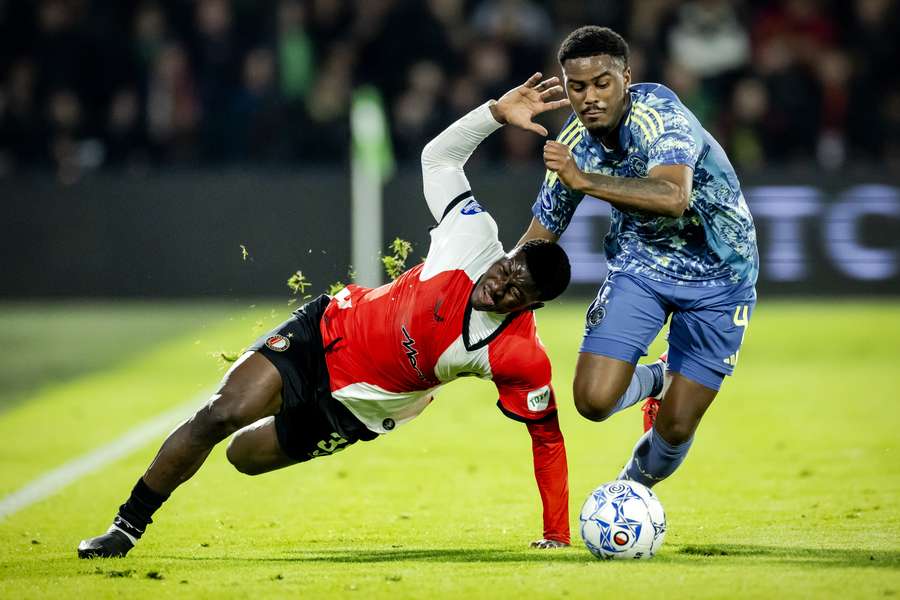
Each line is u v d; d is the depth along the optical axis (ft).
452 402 131.03
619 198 63.36
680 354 75.00
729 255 73.15
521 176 188.34
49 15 198.18
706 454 103.04
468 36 201.46
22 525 80.33
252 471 74.33
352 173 190.70
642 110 69.05
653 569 62.90
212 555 70.33
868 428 112.27
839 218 189.37
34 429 116.67
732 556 66.80
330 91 193.16
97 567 66.08
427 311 66.90
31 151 195.83
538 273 64.59
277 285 192.34
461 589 59.36
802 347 156.56
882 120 197.77
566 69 68.33
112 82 199.41
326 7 197.98
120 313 191.21
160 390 135.74
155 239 193.88
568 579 60.75
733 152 193.98
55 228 194.18
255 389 68.13
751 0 213.25
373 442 110.63
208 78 197.67
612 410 73.31
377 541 74.49
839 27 207.92
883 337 161.79
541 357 67.77
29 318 188.75
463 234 67.51
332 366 69.36
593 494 67.41
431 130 190.39
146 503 69.36
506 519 80.69
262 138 195.62
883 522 76.38
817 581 59.82
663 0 196.54
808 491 87.71
